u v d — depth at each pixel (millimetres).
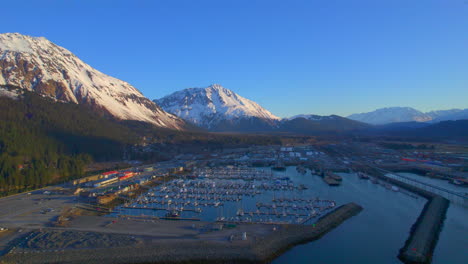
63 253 95500
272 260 96250
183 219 131500
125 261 91812
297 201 161875
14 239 106688
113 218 130500
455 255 100312
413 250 99500
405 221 131500
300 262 95312
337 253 101312
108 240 104688
